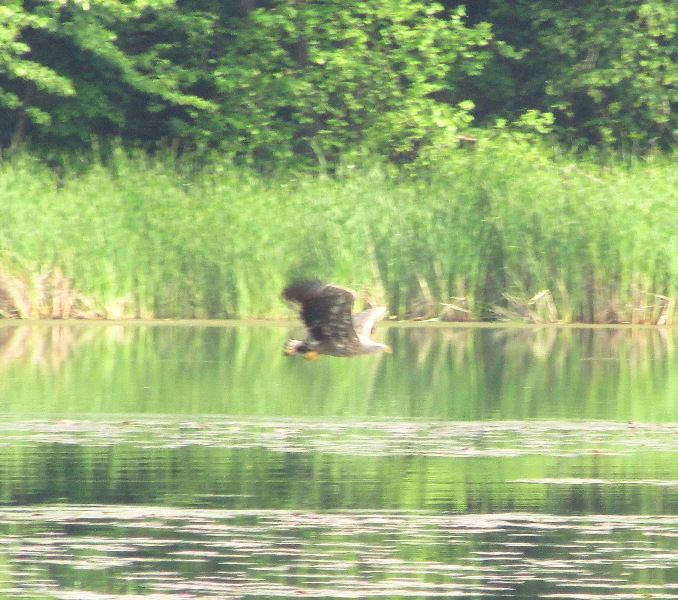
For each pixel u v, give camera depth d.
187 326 54.00
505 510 23.62
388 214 55.31
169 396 36.25
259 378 40.34
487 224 55.94
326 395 37.03
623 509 23.72
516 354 46.34
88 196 55.53
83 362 43.00
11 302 54.94
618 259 55.38
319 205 55.00
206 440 29.92
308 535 21.86
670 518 23.11
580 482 25.89
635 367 43.09
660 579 19.64
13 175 55.22
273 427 31.72
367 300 54.72
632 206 55.22
